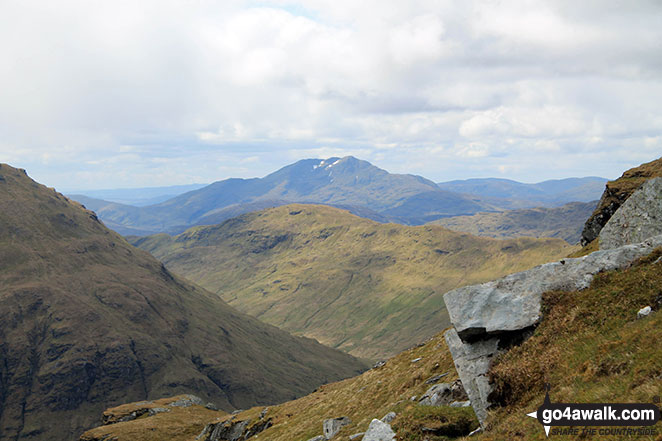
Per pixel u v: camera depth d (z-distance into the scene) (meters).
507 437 16.83
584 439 13.91
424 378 41.09
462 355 23.50
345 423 41.41
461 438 20.27
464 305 24.02
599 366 16.83
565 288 22.23
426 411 23.50
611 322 18.81
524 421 16.94
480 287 24.36
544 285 22.88
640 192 29.33
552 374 18.64
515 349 21.39
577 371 17.59
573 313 20.56
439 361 42.38
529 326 21.73
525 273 23.92
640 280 19.75
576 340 19.30
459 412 22.83
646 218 27.88
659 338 15.62
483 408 20.66
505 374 20.45
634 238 28.11
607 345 17.52
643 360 15.32
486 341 22.91
